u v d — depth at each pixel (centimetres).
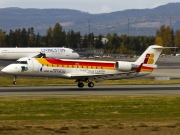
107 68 18138
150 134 8619
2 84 19762
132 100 13950
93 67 17975
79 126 9338
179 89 17638
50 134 8581
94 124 9606
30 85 19238
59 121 10038
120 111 11875
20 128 9094
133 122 9900
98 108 12344
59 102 13375
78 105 12838
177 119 10425
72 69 17725
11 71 17412
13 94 15375
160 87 18512
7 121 10038
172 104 13200
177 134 8638
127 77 18525
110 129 9031
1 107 12350
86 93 15888
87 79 18188
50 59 17725
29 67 17462
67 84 19875
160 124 9619
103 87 18350
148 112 11725
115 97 14650
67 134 8588
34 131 8819
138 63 18612
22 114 11250
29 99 13962
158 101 13800
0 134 8531
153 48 18738
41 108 12250
